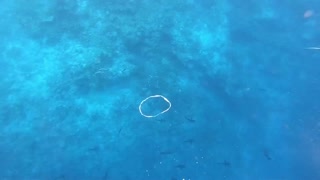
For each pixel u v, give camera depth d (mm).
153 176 5863
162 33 7477
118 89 6730
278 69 7152
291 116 6605
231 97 6793
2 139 6016
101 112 6445
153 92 6738
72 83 6734
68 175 5762
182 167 5984
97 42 7242
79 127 6258
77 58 7023
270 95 6836
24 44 7082
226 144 6266
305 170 6027
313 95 6848
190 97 6734
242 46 7410
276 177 5953
